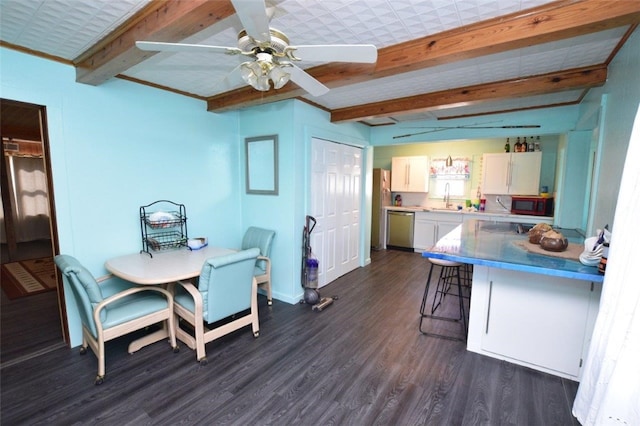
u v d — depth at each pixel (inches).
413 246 238.1
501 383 82.0
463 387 80.4
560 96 125.1
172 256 109.3
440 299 138.7
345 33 73.3
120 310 87.1
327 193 154.6
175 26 60.9
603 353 53.2
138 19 66.9
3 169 189.3
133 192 111.1
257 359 92.7
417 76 101.7
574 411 59.9
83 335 93.8
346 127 164.7
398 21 67.6
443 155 241.6
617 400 49.0
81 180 97.3
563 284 82.7
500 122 152.0
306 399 75.9
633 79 66.7
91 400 74.8
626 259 50.1
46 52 86.3
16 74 82.6
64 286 95.7
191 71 100.8
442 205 244.1
